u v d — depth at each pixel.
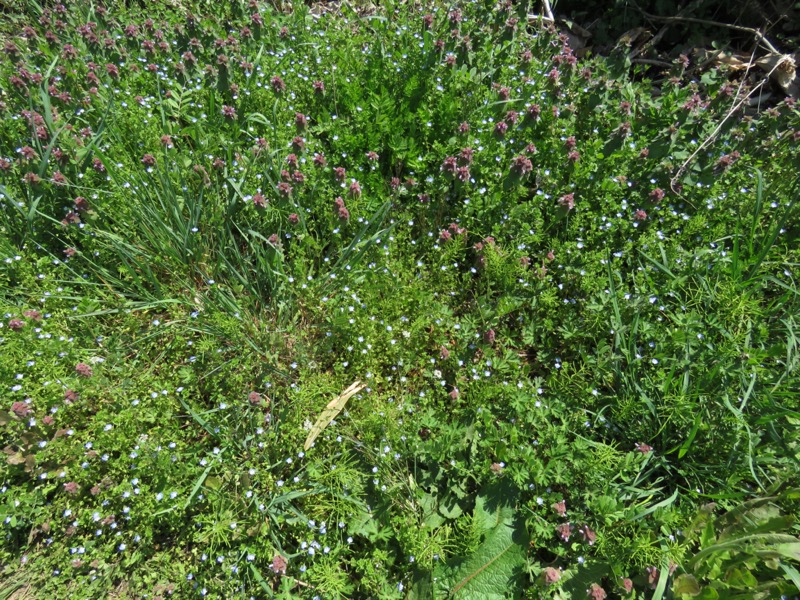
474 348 0.81
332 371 0.82
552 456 0.70
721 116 0.98
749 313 0.79
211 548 0.66
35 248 0.86
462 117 0.96
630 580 0.63
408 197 0.94
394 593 0.65
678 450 0.73
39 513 0.71
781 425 0.72
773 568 0.62
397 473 0.72
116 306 0.84
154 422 0.75
